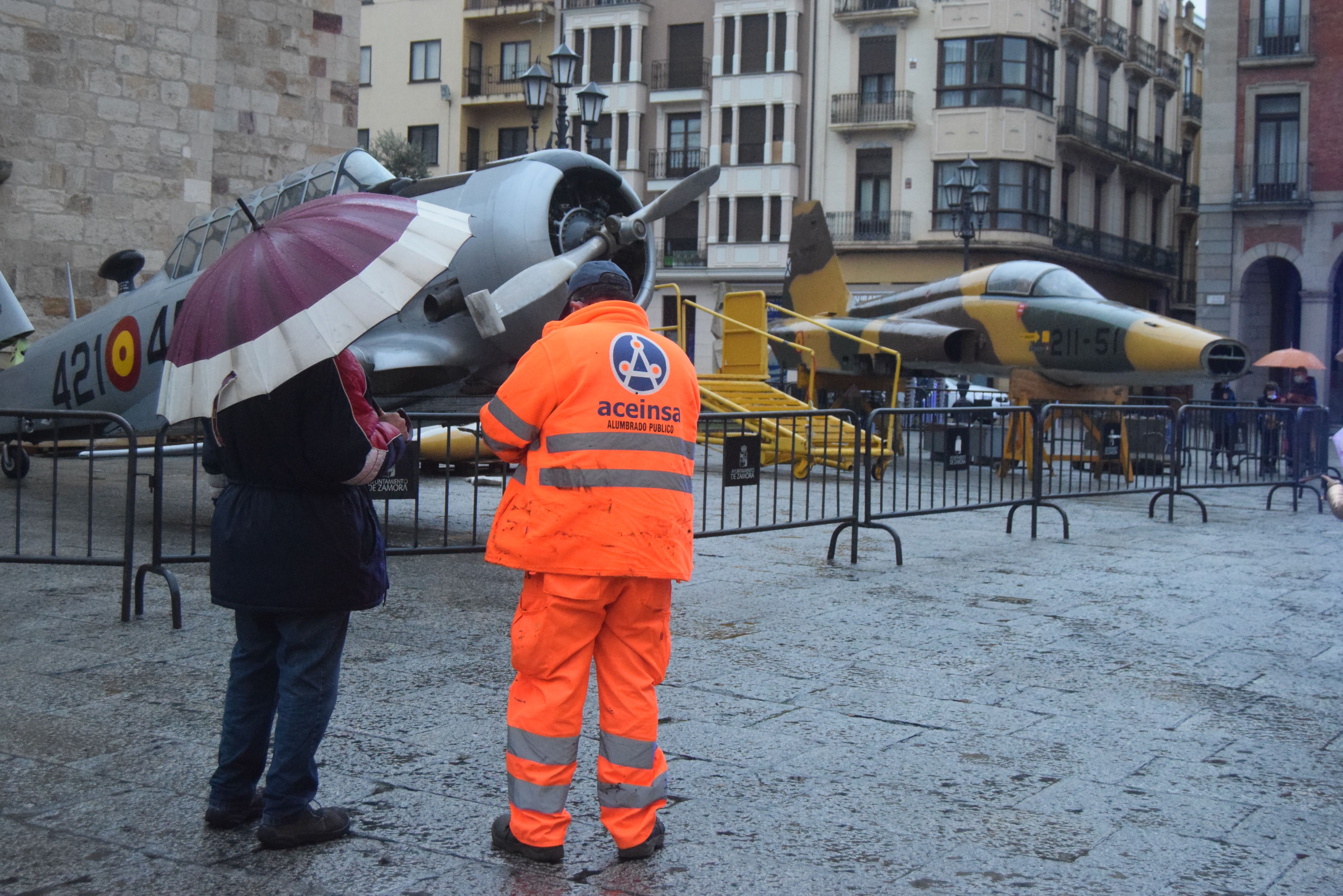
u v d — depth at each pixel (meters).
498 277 8.73
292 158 18.20
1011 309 15.98
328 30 18.55
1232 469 11.91
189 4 16.11
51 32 14.96
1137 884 2.96
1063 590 7.17
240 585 3.13
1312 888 2.96
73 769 3.72
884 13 37.97
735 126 40.88
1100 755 4.02
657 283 42.22
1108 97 42.66
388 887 2.91
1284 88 30.09
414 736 4.10
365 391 3.36
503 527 3.15
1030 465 13.83
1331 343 30.61
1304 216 30.06
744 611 6.38
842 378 18.75
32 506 10.38
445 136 46.03
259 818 3.34
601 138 43.28
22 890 2.86
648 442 3.13
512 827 3.08
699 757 3.93
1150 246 46.16
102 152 15.45
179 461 15.02
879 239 38.59
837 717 4.41
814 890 2.91
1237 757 4.03
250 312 3.00
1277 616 6.50
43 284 15.05
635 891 2.90
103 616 5.96
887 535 9.62
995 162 37.19
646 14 42.38
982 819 3.41
